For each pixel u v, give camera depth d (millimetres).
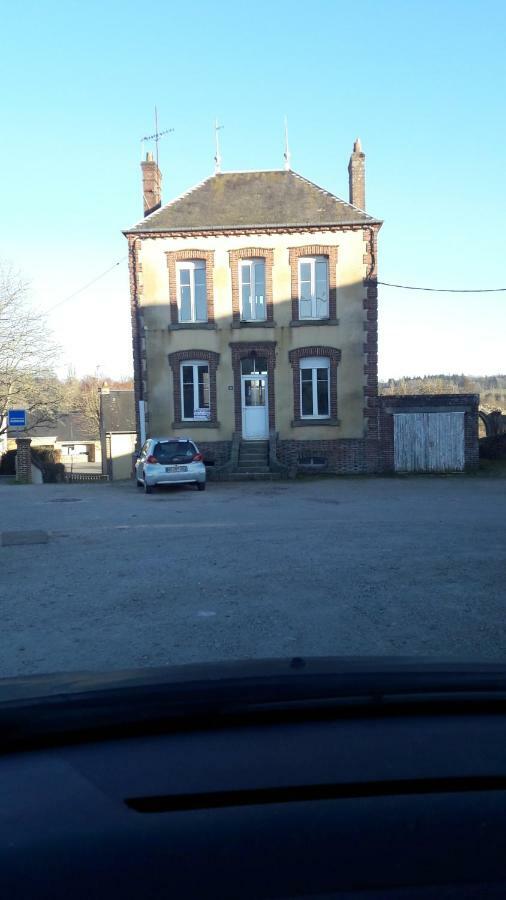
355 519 13992
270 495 18859
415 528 12742
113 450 42688
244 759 2531
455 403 25328
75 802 2256
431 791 2342
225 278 25297
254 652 6234
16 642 6684
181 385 25578
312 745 2646
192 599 8094
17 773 2449
